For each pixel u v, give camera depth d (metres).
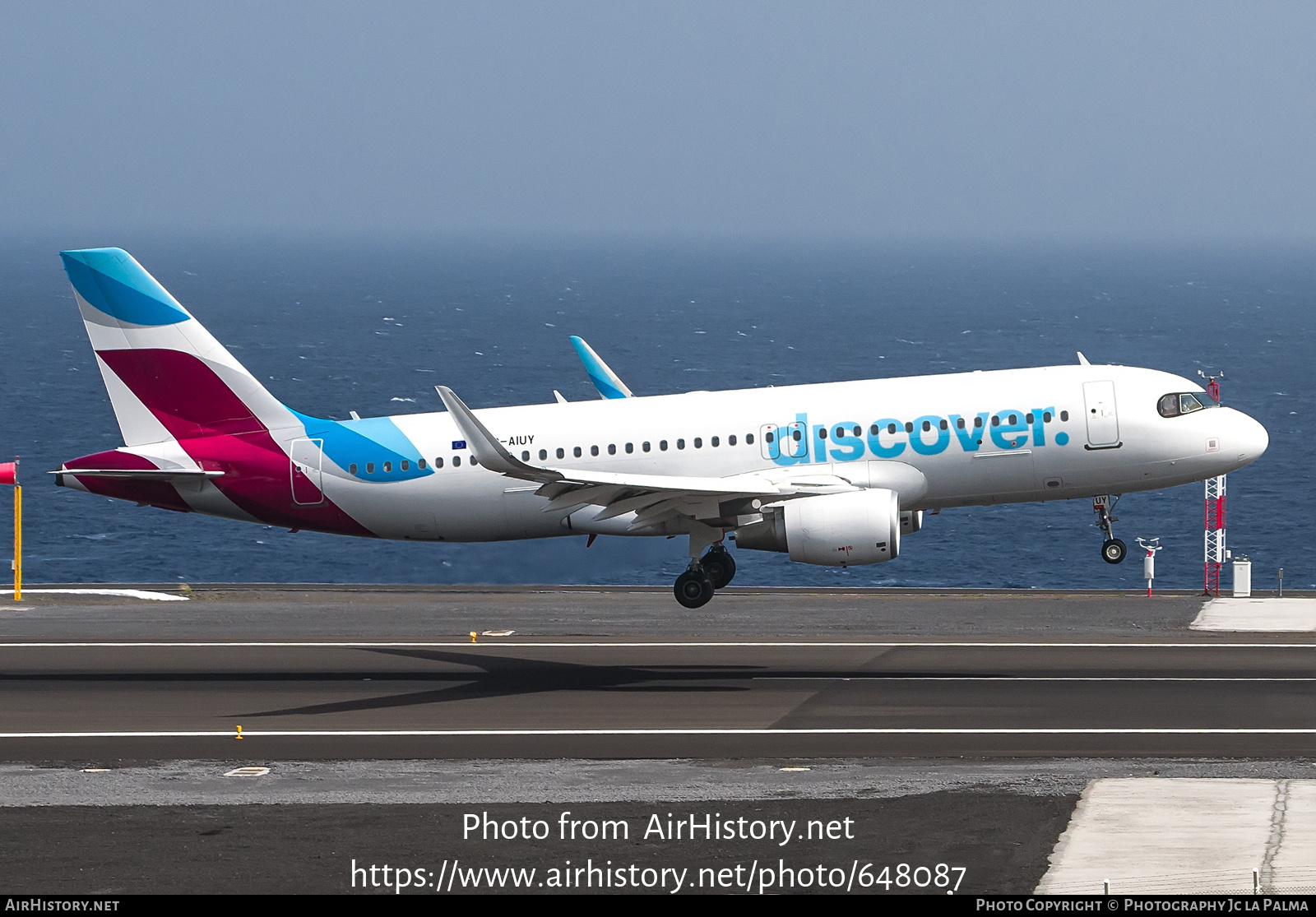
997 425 146.62
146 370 153.38
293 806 92.19
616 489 135.75
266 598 178.62
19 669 137.75
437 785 97.31
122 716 118.75
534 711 119.56
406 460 152.00
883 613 162.38
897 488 146.75
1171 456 147.50
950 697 121.75
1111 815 87.94
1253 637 146.88
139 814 90.62
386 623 160.38
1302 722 111.75
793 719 115.38
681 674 133.38
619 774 99.56
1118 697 120.94
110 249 152.25
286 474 153.00
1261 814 87.50
